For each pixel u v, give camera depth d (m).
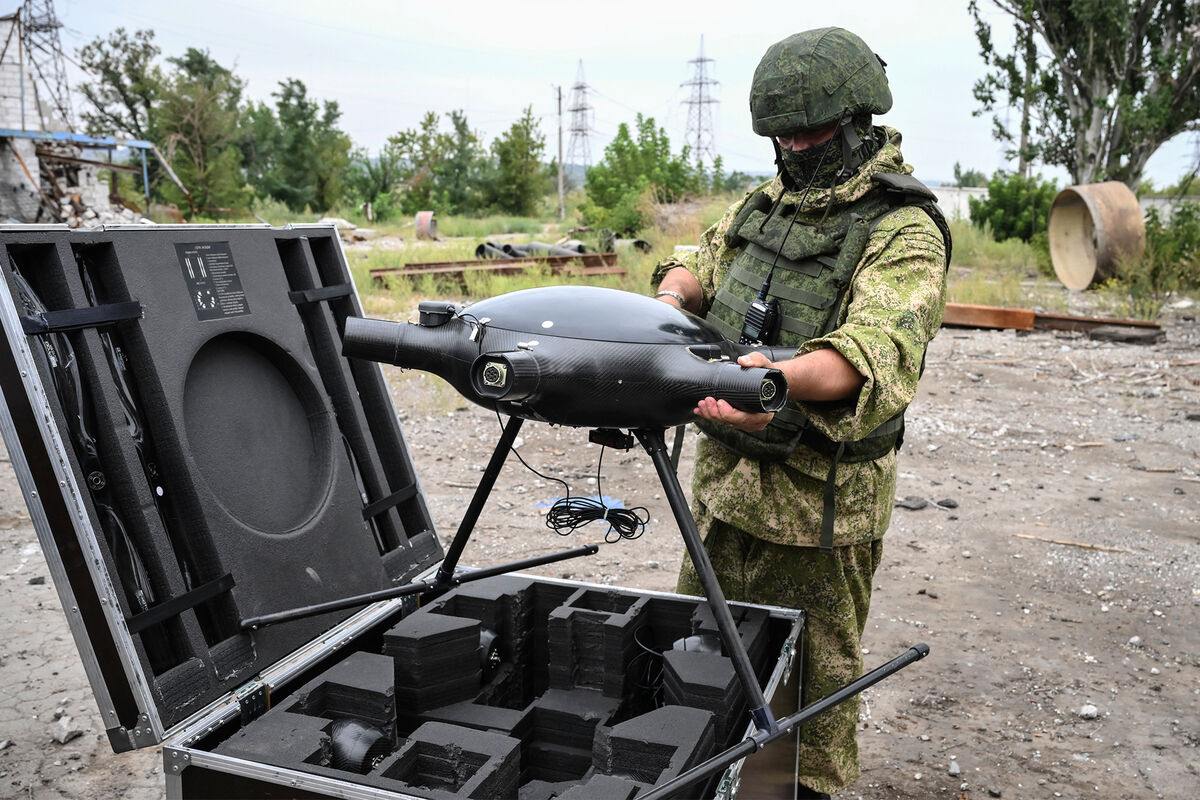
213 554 1.54
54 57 35.59
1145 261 11.87
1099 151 18.20
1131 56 17.66
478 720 1.60
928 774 2.66
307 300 1.90
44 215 19.64
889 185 1.69
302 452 1.85
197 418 1.63
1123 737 2.84
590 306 1.38
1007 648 3.40
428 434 5.96
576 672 1.71
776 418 1.76
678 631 1.82
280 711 1.39
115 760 2.63
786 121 1.72
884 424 1.83
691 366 1.31
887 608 3.72
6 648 3.21
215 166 36.91
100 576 1.29
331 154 46.94
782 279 1.82
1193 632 3.53
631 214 19.78
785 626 1.82
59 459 1.27
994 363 8.05
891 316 1.51
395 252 17.06
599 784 1.22
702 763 1.24
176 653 1.47
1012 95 18.88
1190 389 7.12
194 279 1.64
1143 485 5.14
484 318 1.40
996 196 18.12
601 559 4.07
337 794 1.20
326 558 1.76
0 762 2.59
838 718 1.96
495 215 47.66
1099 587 3.91
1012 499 4.94
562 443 5.80
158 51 44.31
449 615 1.79
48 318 1.34
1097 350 8.58
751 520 1.86
